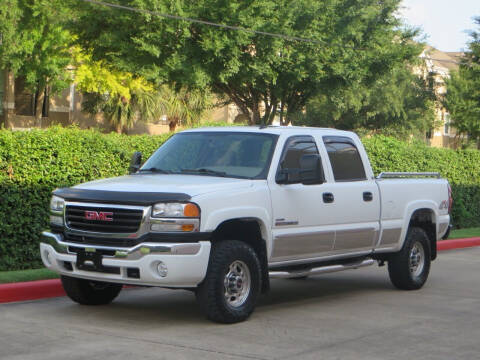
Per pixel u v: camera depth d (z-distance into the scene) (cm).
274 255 878
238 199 826
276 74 2664
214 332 778
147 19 2283
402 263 1104
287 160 911
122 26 2438
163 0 2334
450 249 1866
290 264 914
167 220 775
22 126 3784
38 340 722
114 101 3847
